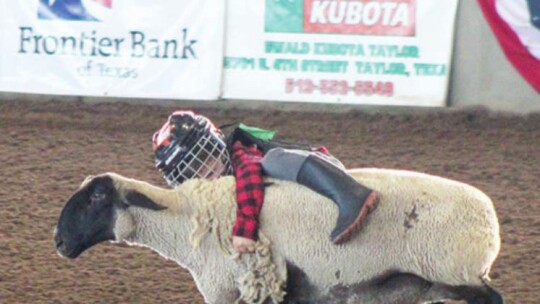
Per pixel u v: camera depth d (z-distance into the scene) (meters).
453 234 13.80
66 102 33.72
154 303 18.61
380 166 27.95
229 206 14.04
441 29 32.75
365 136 30.97
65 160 27.86
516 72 33.00
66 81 33.62
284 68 33.12
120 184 14.02
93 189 13.98
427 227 13.81
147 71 33.44
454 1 32.72
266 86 33.25
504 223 23.20
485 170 27.69
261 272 13.91
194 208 14.05
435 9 32.72
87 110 33.00
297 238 13.88
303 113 32.91
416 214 13.87
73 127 31.34
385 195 13.93
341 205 13.58
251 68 33.22
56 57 33.59
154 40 33.31
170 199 14.09
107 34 33.44
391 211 13.87
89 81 33.59
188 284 19.50
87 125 31.56
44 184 25.61
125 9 33.25
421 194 13.97
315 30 32.91
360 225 13.74
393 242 13.87
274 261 13.94
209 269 14.09
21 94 34.09
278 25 33.00
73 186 25.53
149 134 30.92
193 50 33.25
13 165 27.19
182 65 33.34
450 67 33.06
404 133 31.30
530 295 19.05
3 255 20.73
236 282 14.03
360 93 33.06
